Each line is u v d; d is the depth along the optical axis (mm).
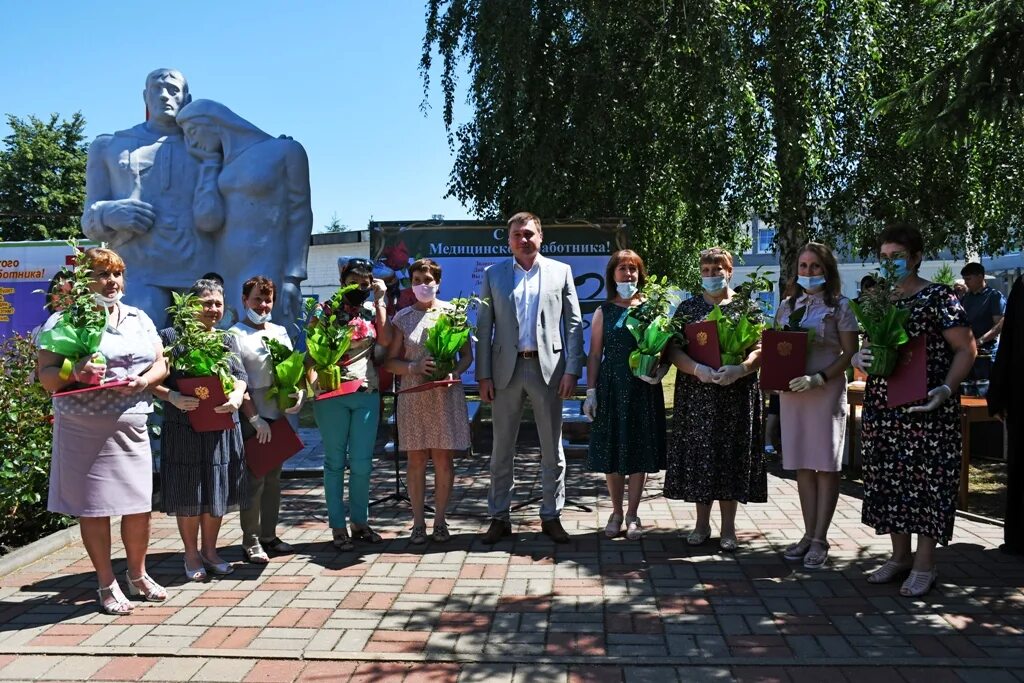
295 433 5066
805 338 4621
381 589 4547
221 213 12109
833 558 5027
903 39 10195
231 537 5707
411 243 9328
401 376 5449
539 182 9844
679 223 12688
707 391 5098
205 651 3684
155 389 4473
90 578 4824
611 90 9703
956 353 4281
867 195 11203
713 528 5805
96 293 4141
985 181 10797
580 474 7926
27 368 6039
